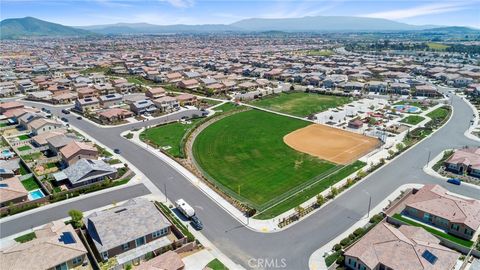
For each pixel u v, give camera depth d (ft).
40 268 162.30
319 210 228.02
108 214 196.85
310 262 177.88
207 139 372.38
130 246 186.91
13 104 469.16
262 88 646.33
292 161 311.88
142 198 227.40
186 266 174.60
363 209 228.63
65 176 265.75
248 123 428.15
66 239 183.52
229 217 220.84
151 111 471.21
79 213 204.44
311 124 421.59
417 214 218.18
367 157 318.04
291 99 553.23
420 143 351.25
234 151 337.93
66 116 459.32
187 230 204.23
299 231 205.16
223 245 192.24
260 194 253.03
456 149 331.57
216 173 289.53
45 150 335.26
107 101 499.92
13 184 247.29
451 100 533.96
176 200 241.76
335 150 337.31
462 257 181.57
